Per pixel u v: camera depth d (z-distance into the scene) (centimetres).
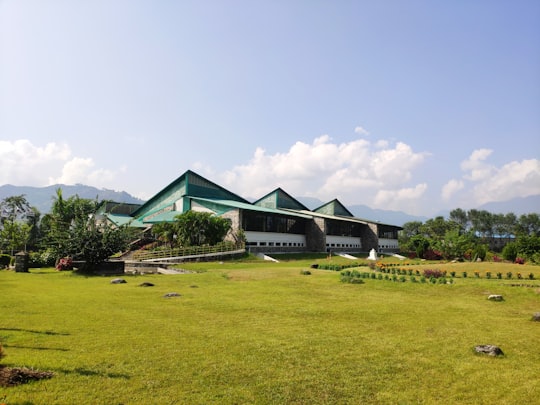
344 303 1360
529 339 895
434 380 634
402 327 1001
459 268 2516
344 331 945
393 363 710
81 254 2394
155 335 856
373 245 6531
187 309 1194
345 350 781
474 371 678
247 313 1149
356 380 624
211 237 4088
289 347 791
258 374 636
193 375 621
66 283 1866
